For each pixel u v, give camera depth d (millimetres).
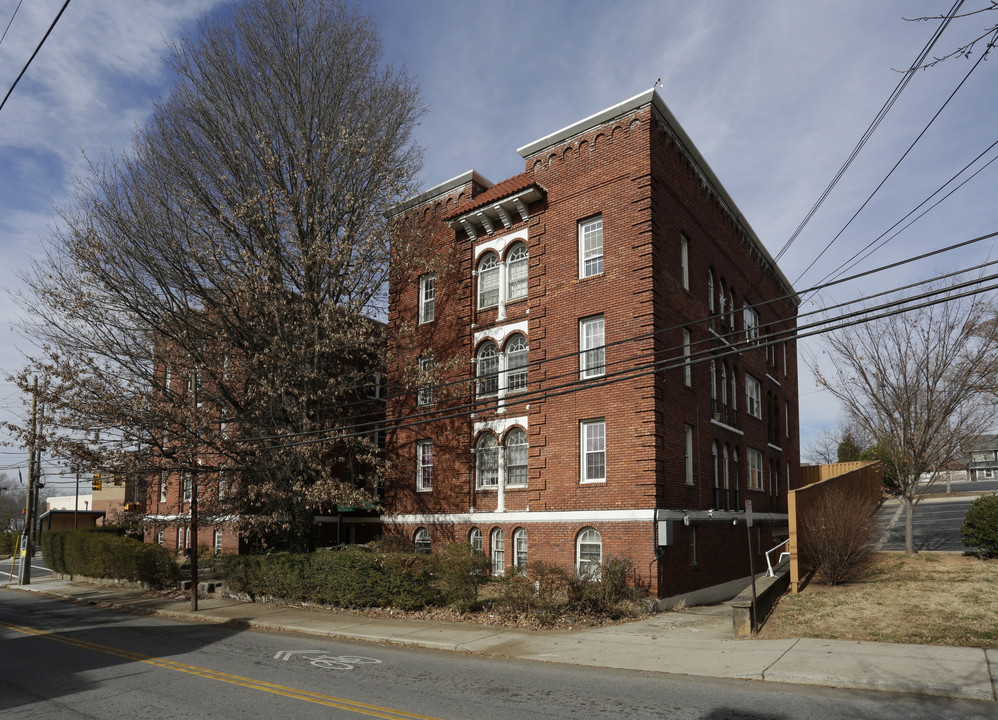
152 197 23750
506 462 23516
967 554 20594
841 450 52781
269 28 24562
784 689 10234
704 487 23281
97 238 22344
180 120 24078
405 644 15070
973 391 22688
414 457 26203
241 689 10859
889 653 11500
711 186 26781
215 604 22938
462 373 25000
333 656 13711
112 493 65062
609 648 13773
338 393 24672
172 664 13078
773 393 33562
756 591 14844
